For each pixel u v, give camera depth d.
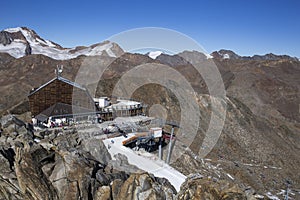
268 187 48.38
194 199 13.95
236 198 13.51
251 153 70.00
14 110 35.88
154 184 14.73
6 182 13.87
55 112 25.56
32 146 16.08
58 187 14.20
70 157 15.70
